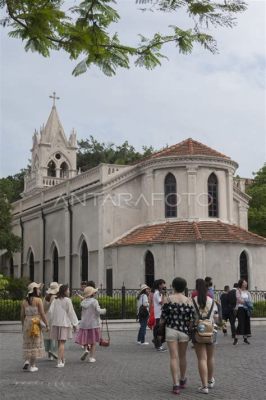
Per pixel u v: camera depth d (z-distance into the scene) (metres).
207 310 11.35
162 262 35.78
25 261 53.12
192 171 38.50
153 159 39.28
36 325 14.38
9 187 47.84
